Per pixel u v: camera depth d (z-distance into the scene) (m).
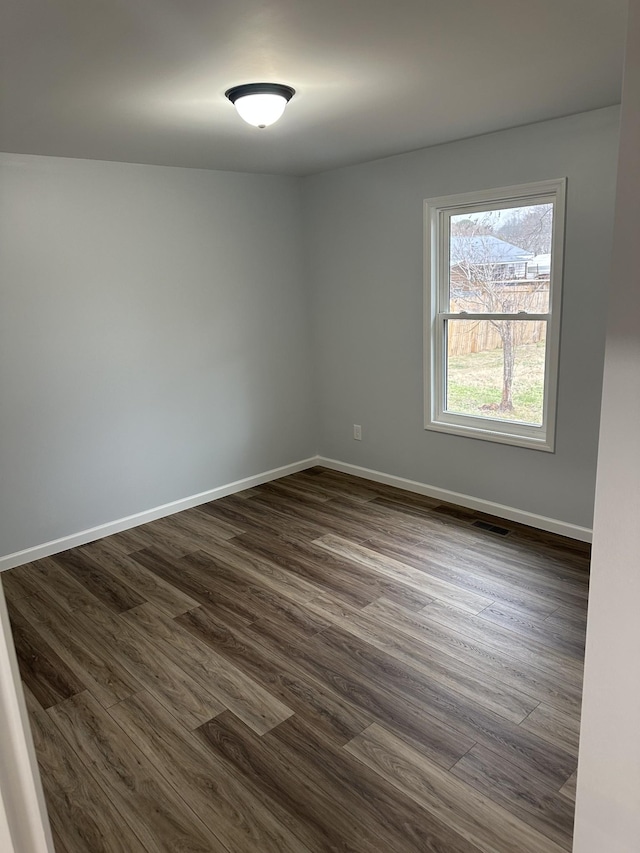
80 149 3.31
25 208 3.40
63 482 3.77
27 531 3.66
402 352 4.36
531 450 3.78
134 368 3.99
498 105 2.87
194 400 4.34
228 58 2.06
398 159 4.04
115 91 2.36
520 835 1.82
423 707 2.35
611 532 0.94
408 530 3.90
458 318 4.02
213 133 3.09
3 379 3.45
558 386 3.55
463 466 4.19
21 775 0.57
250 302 4.55
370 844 1.81
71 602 3.20
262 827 1.88
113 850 1.82
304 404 5.10
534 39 2.02
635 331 0.86
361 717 2.32
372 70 2.26
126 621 3.01
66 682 2.57
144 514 4.19
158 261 3.99
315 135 3.27
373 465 4.82
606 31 1.96
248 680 2.55
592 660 1.01
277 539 3.86
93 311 3.74
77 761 2.15
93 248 3.69
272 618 2.99
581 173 3.21
